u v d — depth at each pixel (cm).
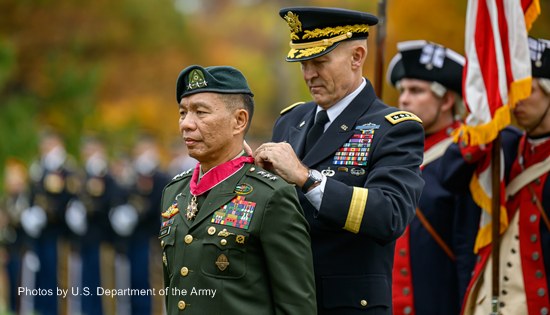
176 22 6806
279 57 9262
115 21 5709
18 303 3412
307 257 1309
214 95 1316
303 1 9719
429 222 1820
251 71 8856
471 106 1673
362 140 1399
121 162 3853
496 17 1670
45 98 4219
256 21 10000
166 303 1366
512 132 1795
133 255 3762
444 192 1817
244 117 1340
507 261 1722
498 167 1691
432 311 1814
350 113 1421
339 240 1388
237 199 1312
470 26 1695
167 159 4894
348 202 1310
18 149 3481
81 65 4825
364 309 1381
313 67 1404
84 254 3741
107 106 6059
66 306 3712
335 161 1404
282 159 1320
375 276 1393
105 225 3750
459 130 1733
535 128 1720
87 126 4250
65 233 3734
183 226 1335
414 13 3134
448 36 3122
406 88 1902
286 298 1284
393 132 1385
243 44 9875
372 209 1308
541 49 1705
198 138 1316
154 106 6281
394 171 1353
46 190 3716
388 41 3175
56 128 4219
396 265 1828
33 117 3703
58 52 4597
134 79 6184
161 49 6406
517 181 1734
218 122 1315
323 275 1388
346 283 1382
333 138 1415
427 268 1817
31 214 3716
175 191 1393
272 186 1303
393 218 1316
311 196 1319
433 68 1873
